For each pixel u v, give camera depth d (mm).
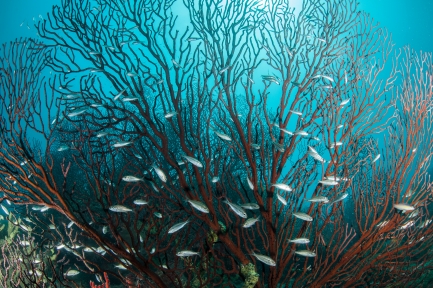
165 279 1127
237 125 1017
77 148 861
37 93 877
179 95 966
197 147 988
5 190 817
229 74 1034
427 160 997
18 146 813
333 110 1040
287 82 1091
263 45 1121
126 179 858
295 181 1028
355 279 1002
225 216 987
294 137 1038
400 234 1022
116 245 865
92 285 904
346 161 1043
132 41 1001
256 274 913
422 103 1005
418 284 1076
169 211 936
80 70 963
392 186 982
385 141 1046
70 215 836
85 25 992
